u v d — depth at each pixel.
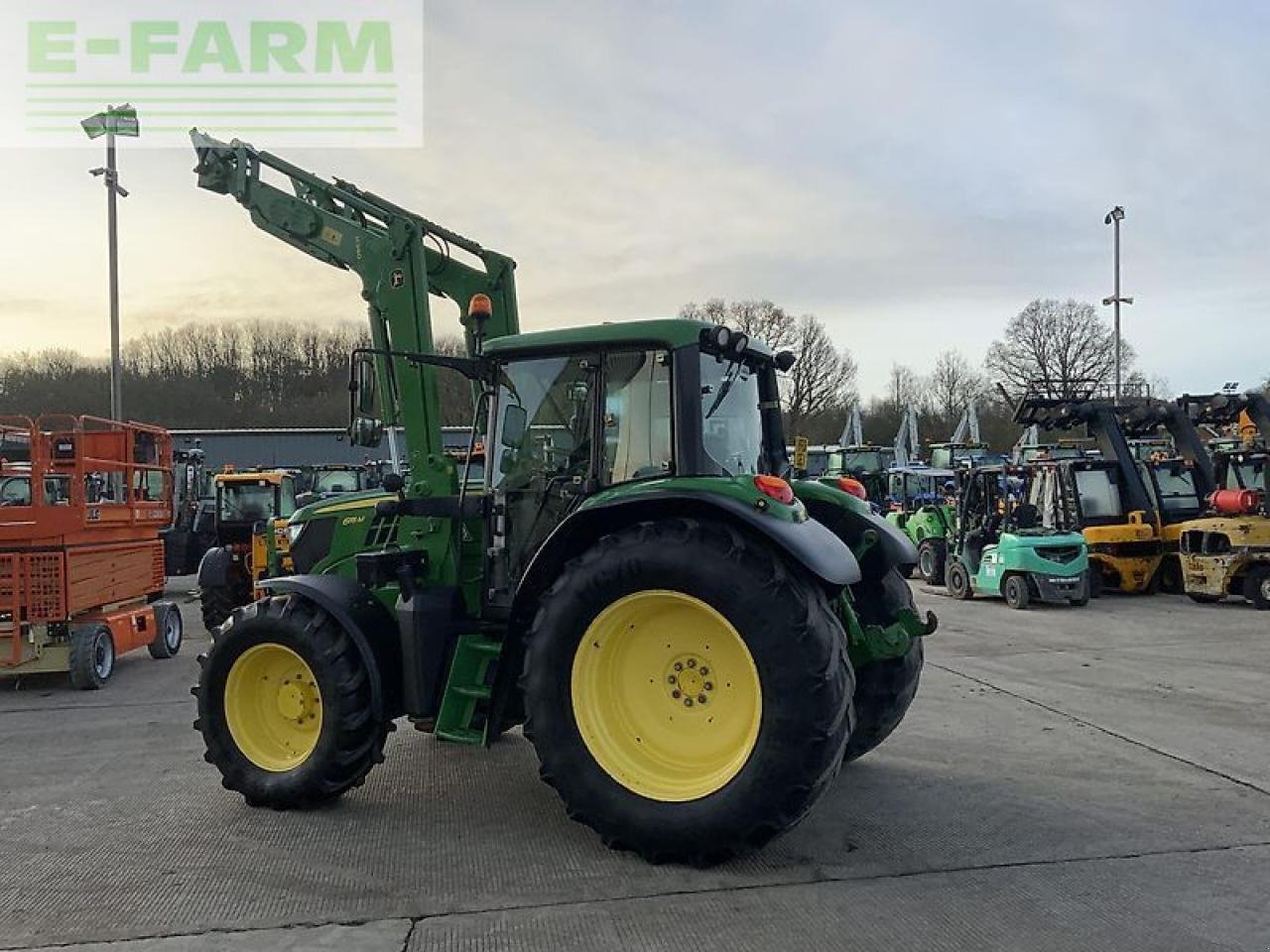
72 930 3.48
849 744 5.21
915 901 3.64
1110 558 13.43
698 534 4.01
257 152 5.84
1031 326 59.09
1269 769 5.31
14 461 10.63
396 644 4.87
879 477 22.78
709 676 4.11
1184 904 3.60
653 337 4.49
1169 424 14.29
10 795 5.16
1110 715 6.62
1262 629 10.51
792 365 5.67
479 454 5.00
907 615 4.95
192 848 4.29
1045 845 4.20
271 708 4.98
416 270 5.44
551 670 4.14
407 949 3.32
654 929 3.44
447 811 4.73
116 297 20.23
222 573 11.22
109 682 8.55
